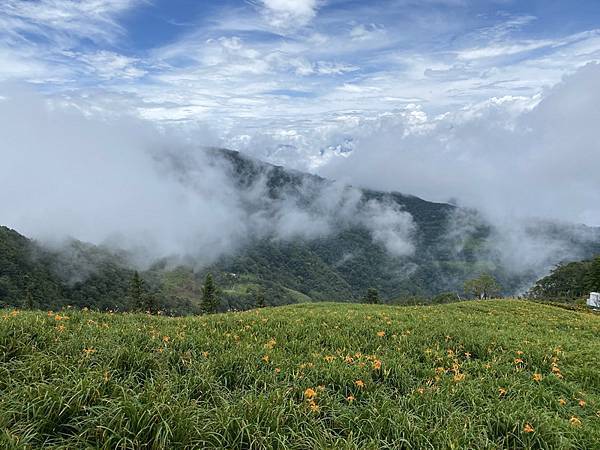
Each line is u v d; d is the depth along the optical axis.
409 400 6.52
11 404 5.05
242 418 5.20
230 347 8.88
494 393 7.29
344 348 9.42
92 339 7.83
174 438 4.72
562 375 9.20
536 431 5.77
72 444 4.51
